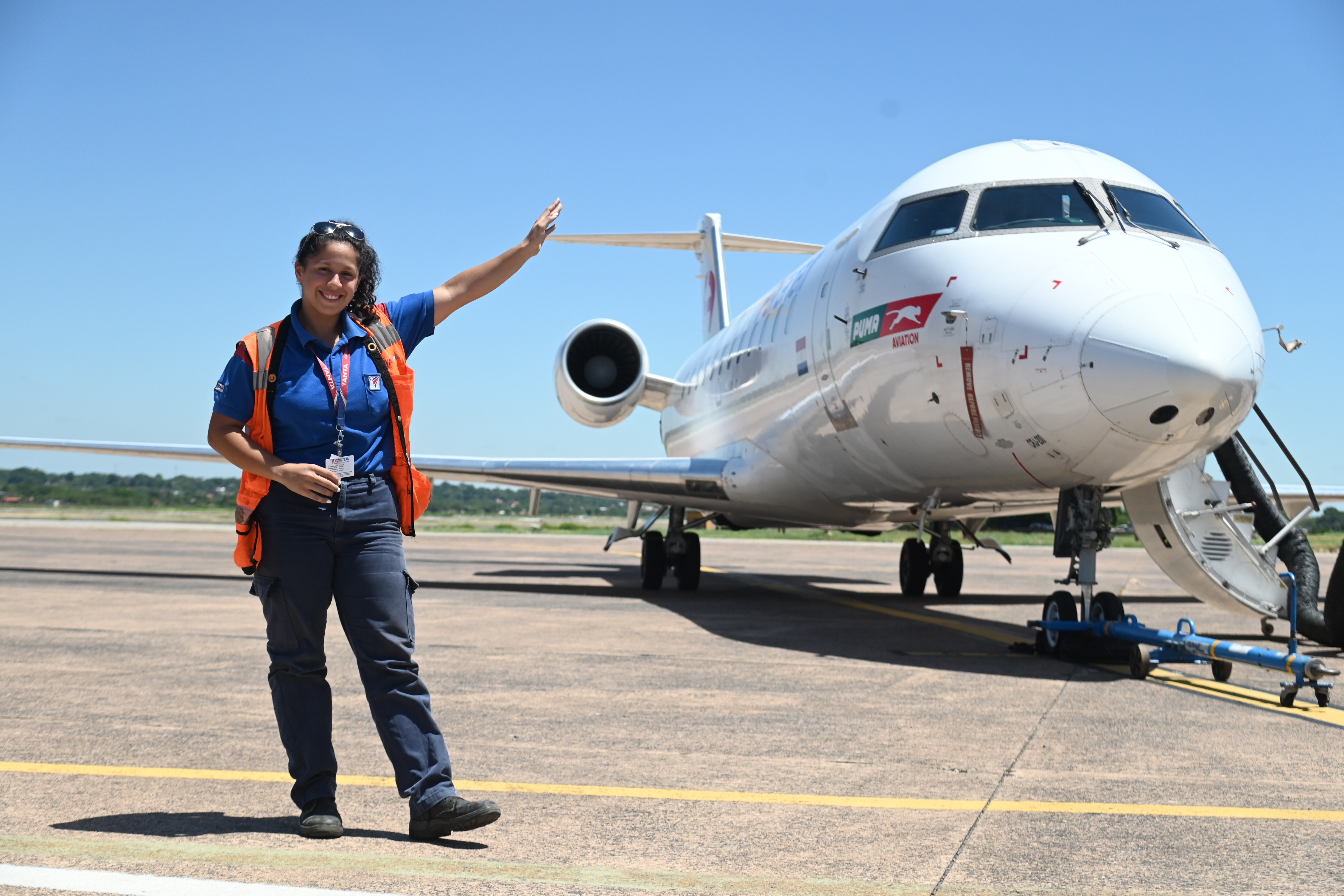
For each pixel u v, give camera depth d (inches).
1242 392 256.8
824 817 132.6
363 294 135.6
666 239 851.4
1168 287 263.4
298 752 125.6
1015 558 1129.4
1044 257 280.4
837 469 388.2
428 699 128.8
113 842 116.0
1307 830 128.1
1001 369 273.1
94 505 4220.0
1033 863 114.3
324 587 128.1
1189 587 345.4
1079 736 184.5
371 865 109.2
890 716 201.0
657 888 103.7
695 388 622.5
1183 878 109.6
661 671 255.3
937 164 343.9
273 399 127.0
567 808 135.9
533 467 549.0
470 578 619.2
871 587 628.7
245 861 109.3
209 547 994.7
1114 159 323.6
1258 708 215.6
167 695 215.0
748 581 658.2
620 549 1141.7
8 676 237.1
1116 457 265.6
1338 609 333.7
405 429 133.4
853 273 349.7
